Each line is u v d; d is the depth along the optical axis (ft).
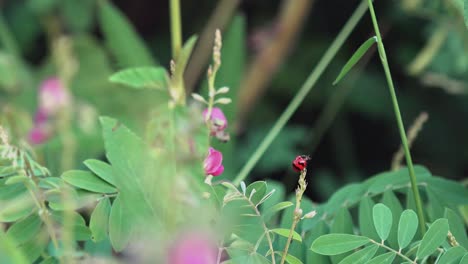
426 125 5.27
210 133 2.27
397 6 5.24
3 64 3.47
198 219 2.13
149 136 2.18
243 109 4.43
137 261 2.12
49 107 2.24
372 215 2.29
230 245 2.17
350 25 2.88
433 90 5.28
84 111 2.27
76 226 2.23
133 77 2.25
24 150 2.29
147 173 2.18
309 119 5.43
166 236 2.12
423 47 5.28
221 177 2.90
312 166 5.41
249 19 5.68
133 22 5.83
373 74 5.43
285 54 4.85
